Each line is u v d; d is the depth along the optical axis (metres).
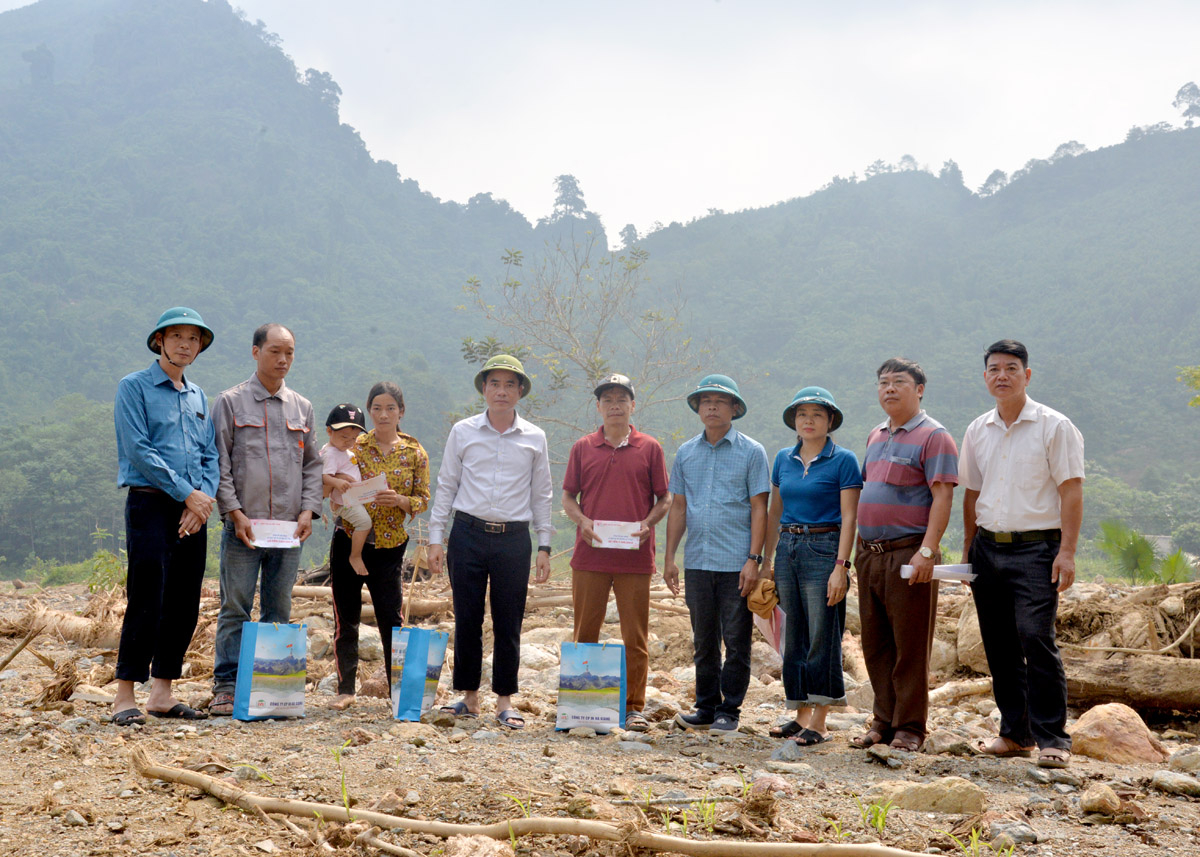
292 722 4.69
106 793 3.25
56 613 8.20
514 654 5.12
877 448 4.88
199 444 4.79
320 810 3.11
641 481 5.40
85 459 102.94
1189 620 6.57
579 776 3.77
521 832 2.98
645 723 5.13
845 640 7.80
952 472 4.59
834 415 5.03
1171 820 3.53
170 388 4.68
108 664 6.76
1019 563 4.58
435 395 138.75
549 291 22.42
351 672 5.39
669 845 2.87
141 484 4.55
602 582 5.36
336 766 3.72
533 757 4.05
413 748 4.06
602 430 5.52
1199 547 56.19
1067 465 4.49
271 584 5.19
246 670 4.71
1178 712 5.81
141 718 4.49
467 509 5.15
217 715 4.91
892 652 4.84
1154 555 10.22
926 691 4.70
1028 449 4.60
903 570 4.57
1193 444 139.75
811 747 4.77
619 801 3.40
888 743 4.80
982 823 3.35
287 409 5.22
